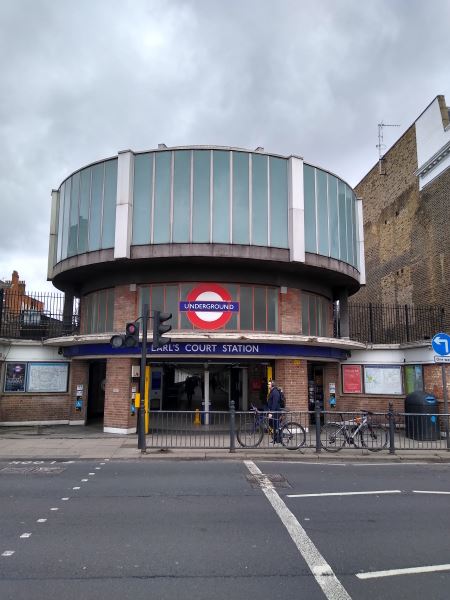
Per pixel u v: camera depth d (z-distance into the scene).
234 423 12.09
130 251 15.78
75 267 16.77
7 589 4.23
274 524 6.14
